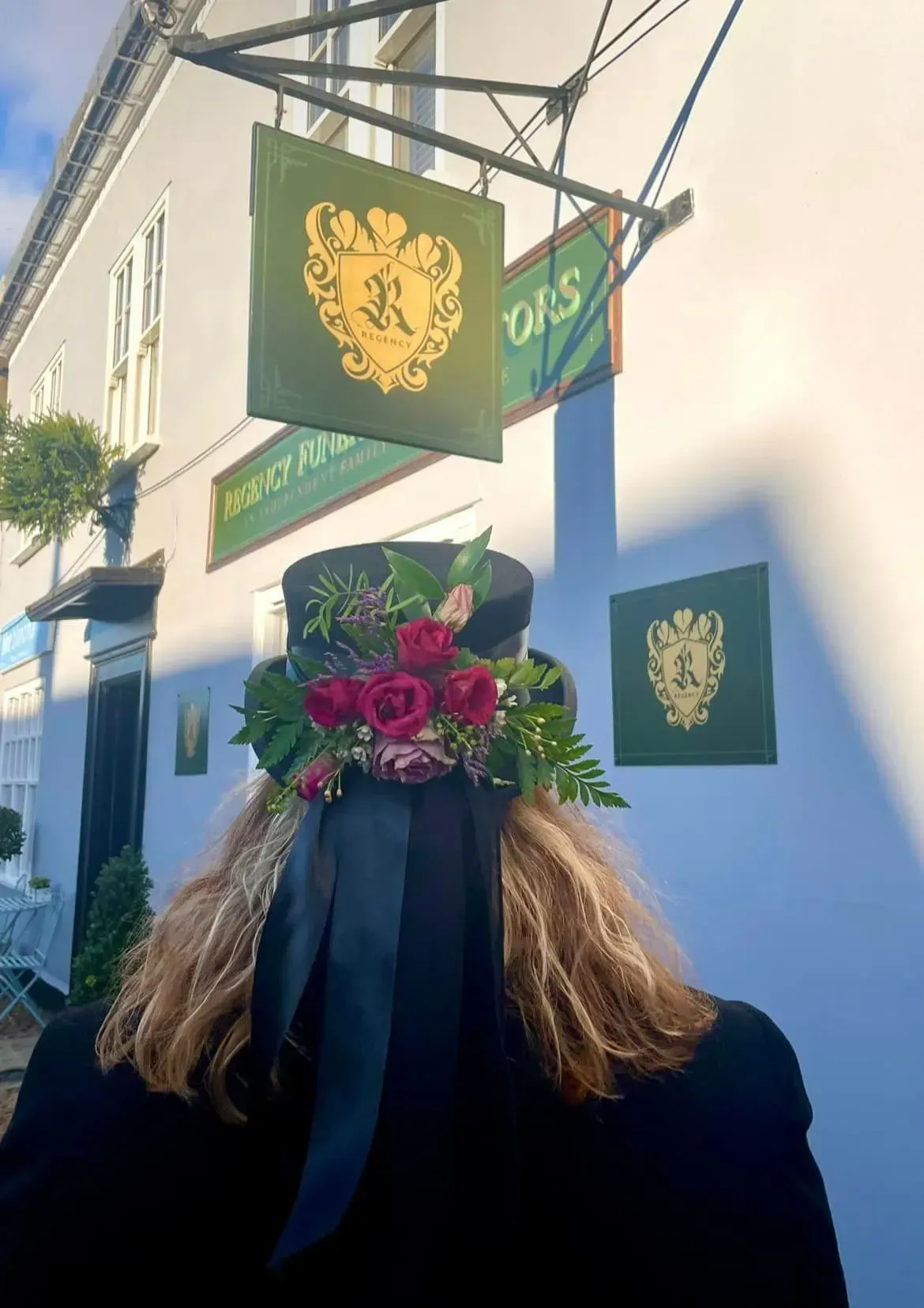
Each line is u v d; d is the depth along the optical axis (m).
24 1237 0.72
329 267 3.03
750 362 2.80
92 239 8.91
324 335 3.01
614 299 3.26
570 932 0.84
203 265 6.62
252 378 2.88
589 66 3.31
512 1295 0.72
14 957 7.43
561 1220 0.75
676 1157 0.77
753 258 2.82
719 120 2.96
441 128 4.28
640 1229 0.75
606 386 3.29
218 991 0.79
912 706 2.34
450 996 0.74
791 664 2.62
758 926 2.63
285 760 0.87
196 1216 0.73
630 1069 0.80
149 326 7.59
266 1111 0.74
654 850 2.95
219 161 6.49
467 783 0.84
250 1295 0.72
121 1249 0.72
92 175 8.66
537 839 0.89
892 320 2.46
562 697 1.04
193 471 6.56
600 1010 0.82
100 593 6.97
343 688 0.82
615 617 3.16
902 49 2.48
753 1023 0.88
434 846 0.79
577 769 0.86
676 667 2.93
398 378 3.12
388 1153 0.70
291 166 2.99
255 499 5.65
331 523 4.85
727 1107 0.80
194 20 6.86
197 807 6.00
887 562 2.42
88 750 7.98
